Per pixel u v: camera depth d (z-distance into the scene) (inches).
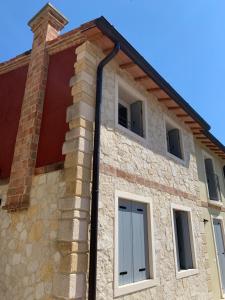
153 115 260.8
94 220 157.6
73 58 202.7
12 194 188.7
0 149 221.5
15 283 165.5
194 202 299.1
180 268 258.2
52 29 237.3
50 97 202.7
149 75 235.6
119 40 200.7
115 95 211.8
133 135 221.5
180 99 280.1
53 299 140.5
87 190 163.6
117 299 162.9
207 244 314.7
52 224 159.5
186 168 302.5
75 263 143.4
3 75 260.7
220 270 331.0
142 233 206.7
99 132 179.9
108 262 163.2
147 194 219.6
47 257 153.8
